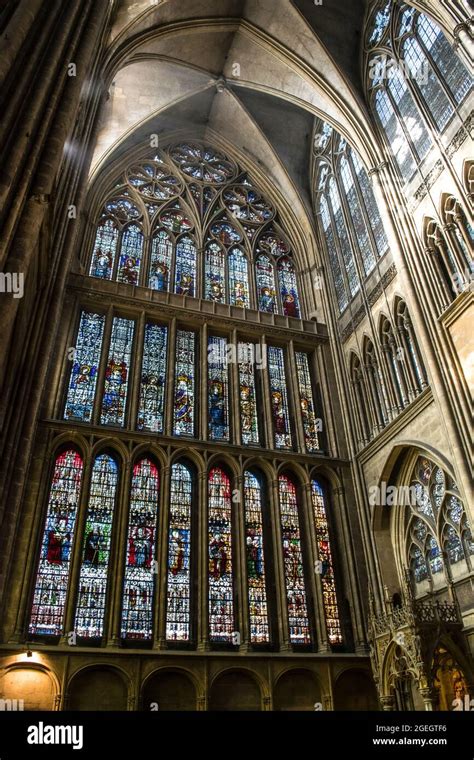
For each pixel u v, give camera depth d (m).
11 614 19.02
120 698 19.22
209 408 26.78
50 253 16.70
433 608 19.11
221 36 32.00
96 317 27.22
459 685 18.70
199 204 34.38
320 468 26.31
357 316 28.45
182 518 23.39
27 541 20.30
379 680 20.56
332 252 32.53
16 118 11.19
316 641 22.62
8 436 15.71
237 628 21.88
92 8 15.97
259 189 36.78
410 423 22.98
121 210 32.06
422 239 23.39
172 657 20.14
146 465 24.08
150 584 21.59
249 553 23.67
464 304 20.28
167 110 34.94
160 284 30.16
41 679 18.52
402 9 27.03
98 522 22.09
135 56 29.33
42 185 11.62
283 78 31.97
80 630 19.92
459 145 22.05
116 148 32.34
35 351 17.34
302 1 28.58
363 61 29.53
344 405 28.00
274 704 20.47
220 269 32.28
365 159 27.72
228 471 25.30
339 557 24.70
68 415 24.14
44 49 12.88
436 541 21.70
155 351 27.36
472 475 18.66
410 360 24.08
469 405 19.52
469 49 20.08
